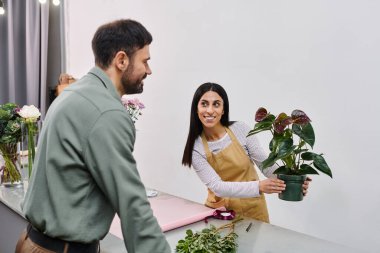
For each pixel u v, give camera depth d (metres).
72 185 0.95
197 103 1.73
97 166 0.90
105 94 0.96
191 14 2.71
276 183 1.36
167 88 2.98
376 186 1.88
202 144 1.77
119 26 1.03
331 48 2.00
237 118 2.50
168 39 2.92
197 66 2.72
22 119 1.91
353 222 1.99
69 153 0.93
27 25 3.58
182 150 2.92
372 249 1.92
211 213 1.52
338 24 1.96
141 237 0.91
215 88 1.71
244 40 2.40
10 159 2.08
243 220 1.48
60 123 0.95
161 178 3.13
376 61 1.84
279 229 1.37
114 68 1.03
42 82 3.67
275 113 2.29
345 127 1.98
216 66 2.59
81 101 0.94
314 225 2.15
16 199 1.87
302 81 2.14
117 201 0.91
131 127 0.97
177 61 2.87
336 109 2.01
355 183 1.97
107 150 0.89
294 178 1.31
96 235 0.98
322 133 2.08
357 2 1.88
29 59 3.62
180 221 1.42
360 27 1.88
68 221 0.95
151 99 3.14
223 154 1.76
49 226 0.97
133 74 1.05
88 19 3.58
